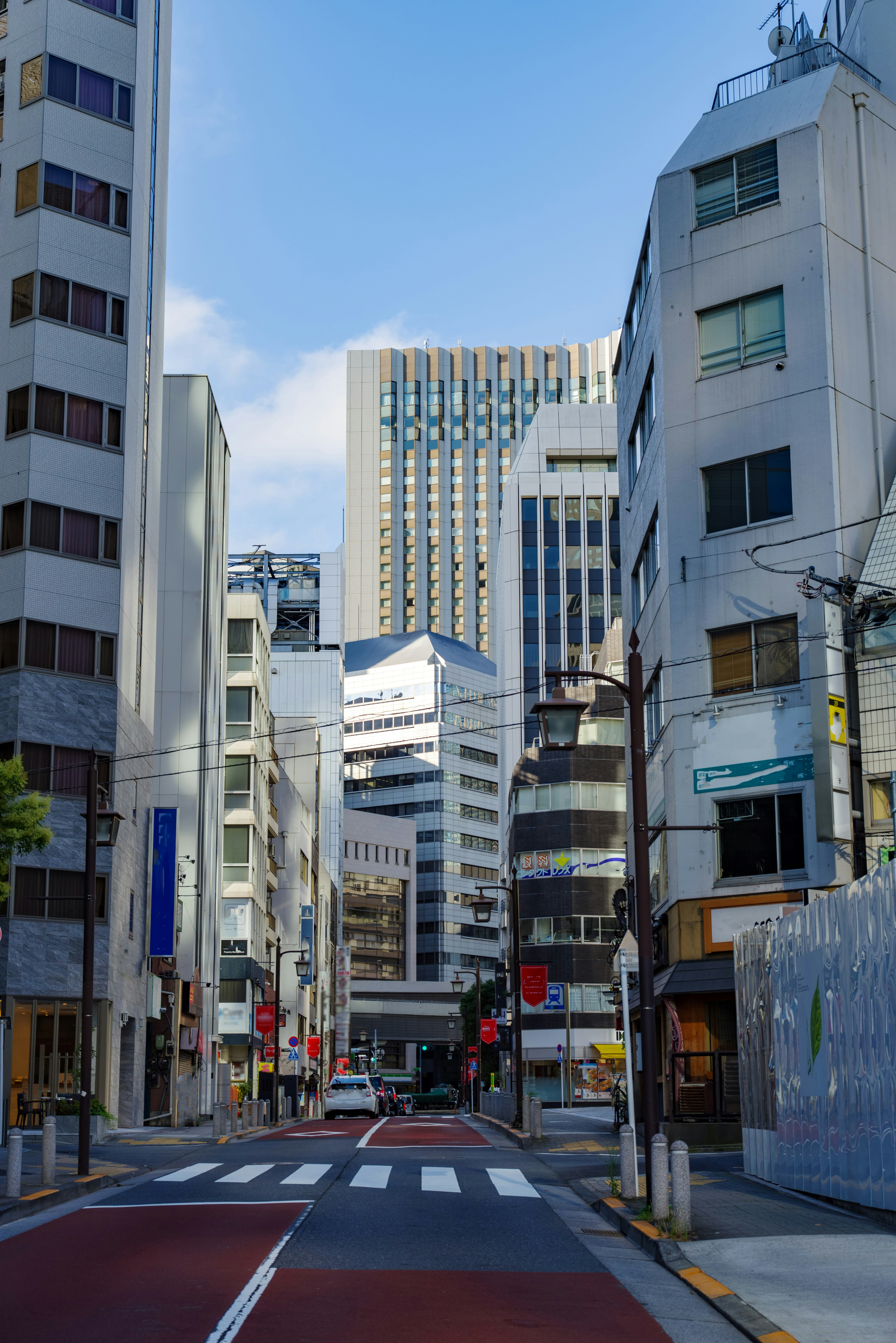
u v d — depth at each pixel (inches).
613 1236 600.7
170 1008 2062.0
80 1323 379.2
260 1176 834.8
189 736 2404.0
